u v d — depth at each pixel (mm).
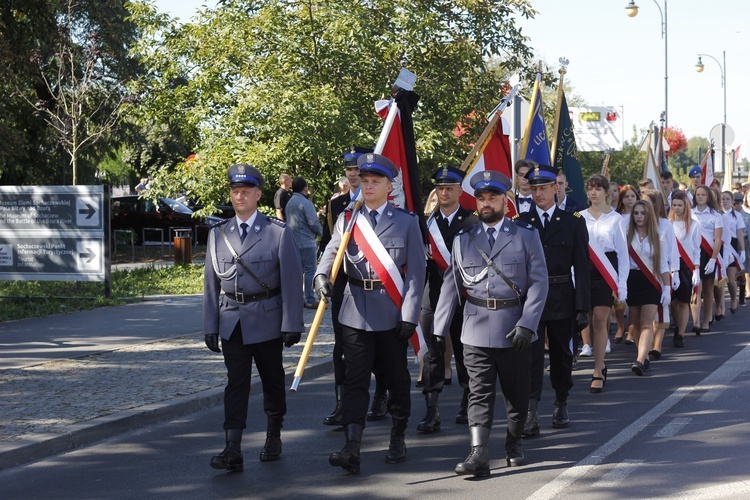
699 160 34438
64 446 7031
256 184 6594
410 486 6062
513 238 6309
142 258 26906
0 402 8148
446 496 5816
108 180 37031
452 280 6492
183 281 18953
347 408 6430
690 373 9992
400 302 6484
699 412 8031
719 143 32156
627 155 38656
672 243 10695
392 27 21812
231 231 6602
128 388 8781
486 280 6293
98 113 28969
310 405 8641
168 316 13938
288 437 7438
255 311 6504
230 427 6426
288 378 9727
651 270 10141
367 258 6477
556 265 7641
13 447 6652
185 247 21906
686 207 12297
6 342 11453
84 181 30719
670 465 6371
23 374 9438
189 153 36031
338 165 20859
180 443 7254
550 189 7805
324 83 21250
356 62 21484
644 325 10172
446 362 9602
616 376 10000
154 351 10844
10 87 24031
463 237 6449
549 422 7848
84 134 28531
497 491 5895
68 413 7738
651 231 10156
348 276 6594
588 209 9406
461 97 23125
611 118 23188
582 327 7652
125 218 31266
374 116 21984
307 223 15453
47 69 27344
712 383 9352
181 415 8203
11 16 19672
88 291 16922
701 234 13391
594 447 6949
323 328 13039
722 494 5676
